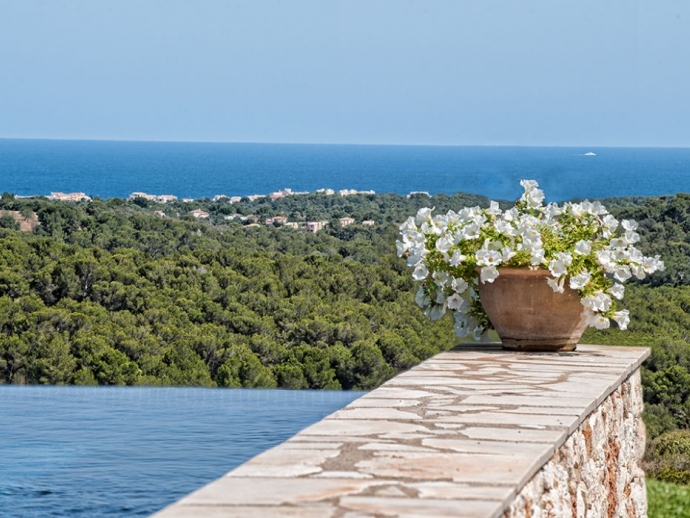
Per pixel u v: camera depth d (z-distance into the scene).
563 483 2.87
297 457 2.45
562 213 5.12
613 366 4.45
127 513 5.39
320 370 16.31
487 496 2.06
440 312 5.37
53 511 5.45
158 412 9.41
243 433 8.12
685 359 13.97
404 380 3.96
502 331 5.08
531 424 2.96
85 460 6.91
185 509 1.93
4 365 16.45
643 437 4.90
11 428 8.35
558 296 4.91
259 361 16.42
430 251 5.22
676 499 6.58
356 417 3.07
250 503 1.98
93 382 16.33
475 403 3.37
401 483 2.17
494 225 5.05
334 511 1.92
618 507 4.09
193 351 16.45
